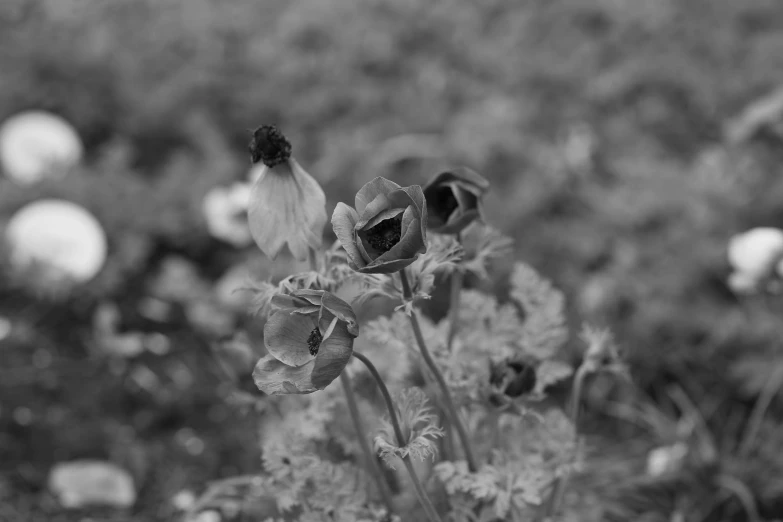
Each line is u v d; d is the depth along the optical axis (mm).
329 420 1160
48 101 2363
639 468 1525
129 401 1764
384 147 2117
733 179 1881
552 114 2281
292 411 1178
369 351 1210
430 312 1706
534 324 1168
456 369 1119
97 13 2602
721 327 1703
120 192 2080
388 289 1022
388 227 973
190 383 1819
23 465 1596
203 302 1933
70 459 1623
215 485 1293
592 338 1154
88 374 1810
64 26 2484
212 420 1737
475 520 1108
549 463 1144
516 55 2434
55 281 1842
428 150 2080
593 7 2564
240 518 1320
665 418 1588
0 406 1698
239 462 1630
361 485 1118
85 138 2412
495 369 1090
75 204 2027
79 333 1917
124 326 1945
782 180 1871
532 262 1841
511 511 1123
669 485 1473
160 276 2037
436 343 1131
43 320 1922
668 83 2320
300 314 974
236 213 1943
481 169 2016
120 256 1984
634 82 2318
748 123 1949
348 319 958
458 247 1025
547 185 1958
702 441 1521
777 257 1479
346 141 2131
